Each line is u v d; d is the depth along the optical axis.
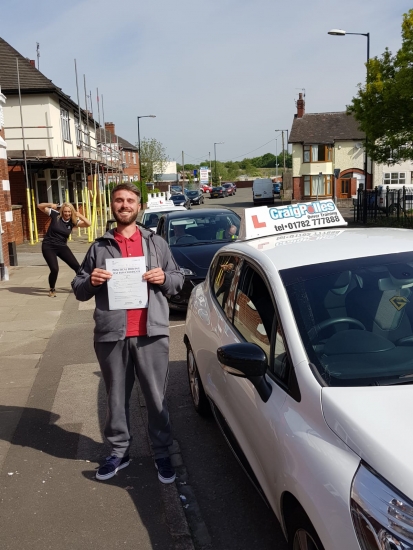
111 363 3.75
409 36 21.55
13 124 24.17
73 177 28.88
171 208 17.02
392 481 1.95
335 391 2.45
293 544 2.48
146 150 74.50
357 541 1.94
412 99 21.97
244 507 3.54
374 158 25.72
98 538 3.25
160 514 3.46
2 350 7.38
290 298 3.02
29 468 4.09
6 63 24.47
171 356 6.75
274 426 2.64
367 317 2.93
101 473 3.88
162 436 3.85
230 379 3.49
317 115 53.94
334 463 2.16
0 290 11.77
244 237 4.39
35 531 3.34
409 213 29.70
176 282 3.74
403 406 2.27
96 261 3.70
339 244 3.56
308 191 52.66
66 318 9.09
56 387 5.84
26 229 23.77
